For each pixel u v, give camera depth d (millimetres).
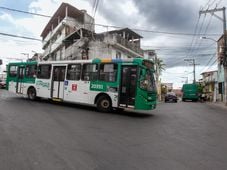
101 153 5395
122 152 5559
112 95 12750
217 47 37969
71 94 14305
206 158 5348
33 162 4617
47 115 10492
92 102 13430
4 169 4234
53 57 39625
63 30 34125
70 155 5129
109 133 7562
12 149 5359
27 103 14766
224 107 23562
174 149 6039
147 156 5336
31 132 7055
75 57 29047
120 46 31188
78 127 8234
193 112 16375
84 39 28578
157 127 9195
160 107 20281
